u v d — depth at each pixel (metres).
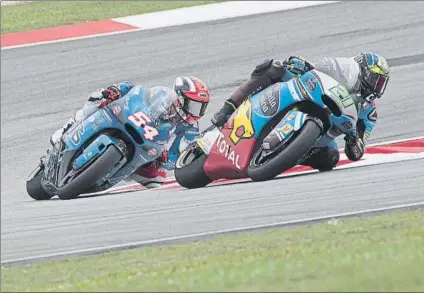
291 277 18.75
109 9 68.44
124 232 27.56
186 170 34.47
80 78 55.69
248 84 32.97
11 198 38.81
